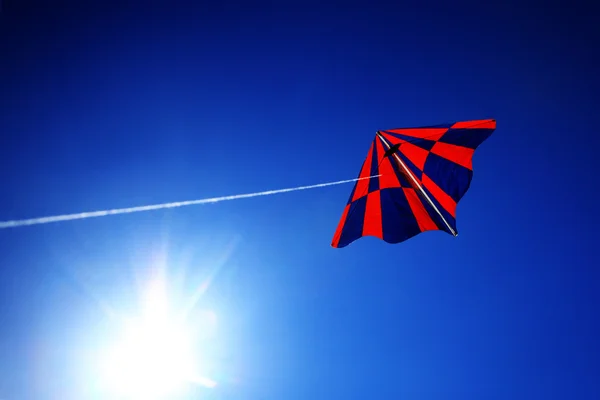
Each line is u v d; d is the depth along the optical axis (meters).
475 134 2.10
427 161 2.10
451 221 1.97
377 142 2.19
